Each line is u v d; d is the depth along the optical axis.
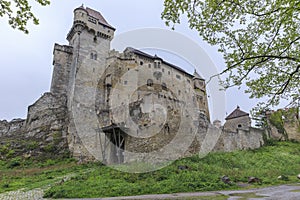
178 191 8.35
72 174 14.94
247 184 10.31
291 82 5.38
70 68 35.94
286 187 9.08
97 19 35.62
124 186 8.97
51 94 32.78
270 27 4.67
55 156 24.25
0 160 23.14
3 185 12.67
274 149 23.95
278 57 4.80
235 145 22.14
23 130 31.52
